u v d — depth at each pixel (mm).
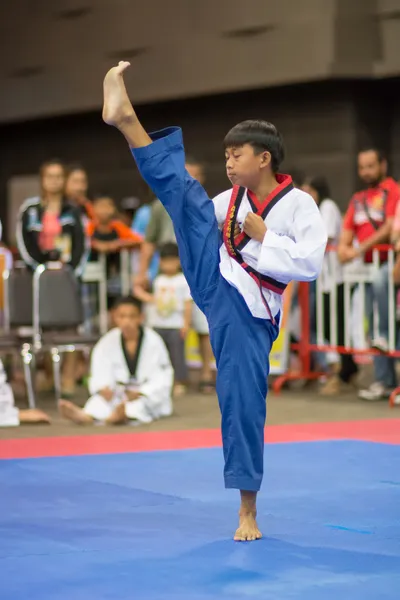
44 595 4078
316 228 4941
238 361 4953
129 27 18250
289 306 11883
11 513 5602
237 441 4949
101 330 13164
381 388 11164
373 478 6523
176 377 11961
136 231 14398
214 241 5027
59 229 11539
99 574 4379
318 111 16672
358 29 15367
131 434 8742
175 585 4211
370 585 4191
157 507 5738
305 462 7133
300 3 15766
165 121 19156
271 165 5012
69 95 19375
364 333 11461
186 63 17391
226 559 4613
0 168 22797
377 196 11078
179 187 4977
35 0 19906
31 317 10906
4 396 9453
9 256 12820
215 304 5008
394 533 5090
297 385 12711
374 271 11008
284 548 4809
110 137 20297
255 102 17562
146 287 12766
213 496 6031
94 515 5543
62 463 7180
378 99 16484
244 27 16500
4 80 20672
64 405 9367
